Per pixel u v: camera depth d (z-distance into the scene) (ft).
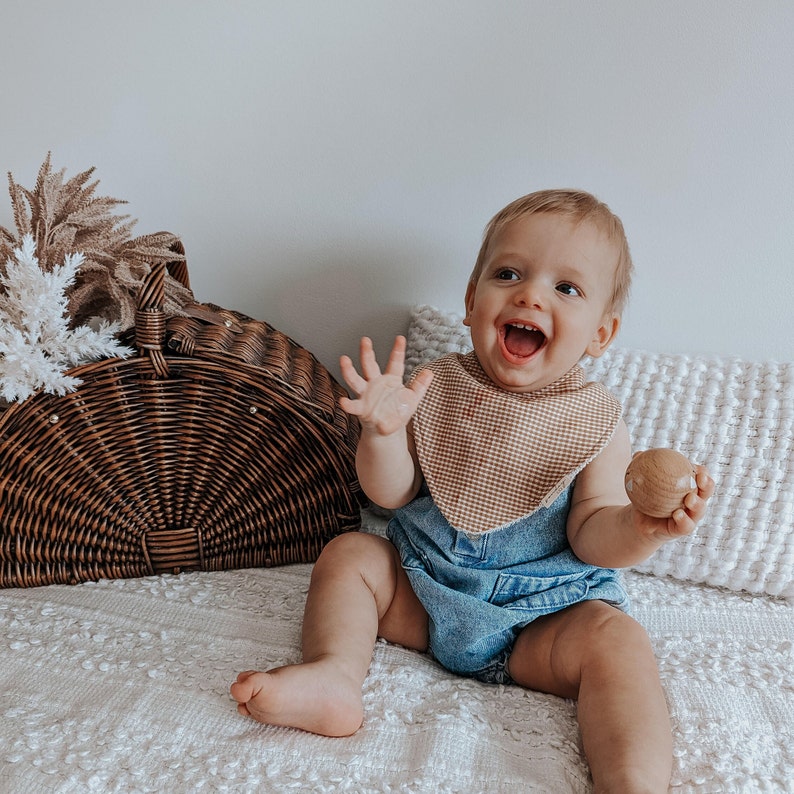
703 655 3.27
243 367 3.62
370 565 3.40
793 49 3.83
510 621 3.18
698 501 2.71
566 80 4.09
